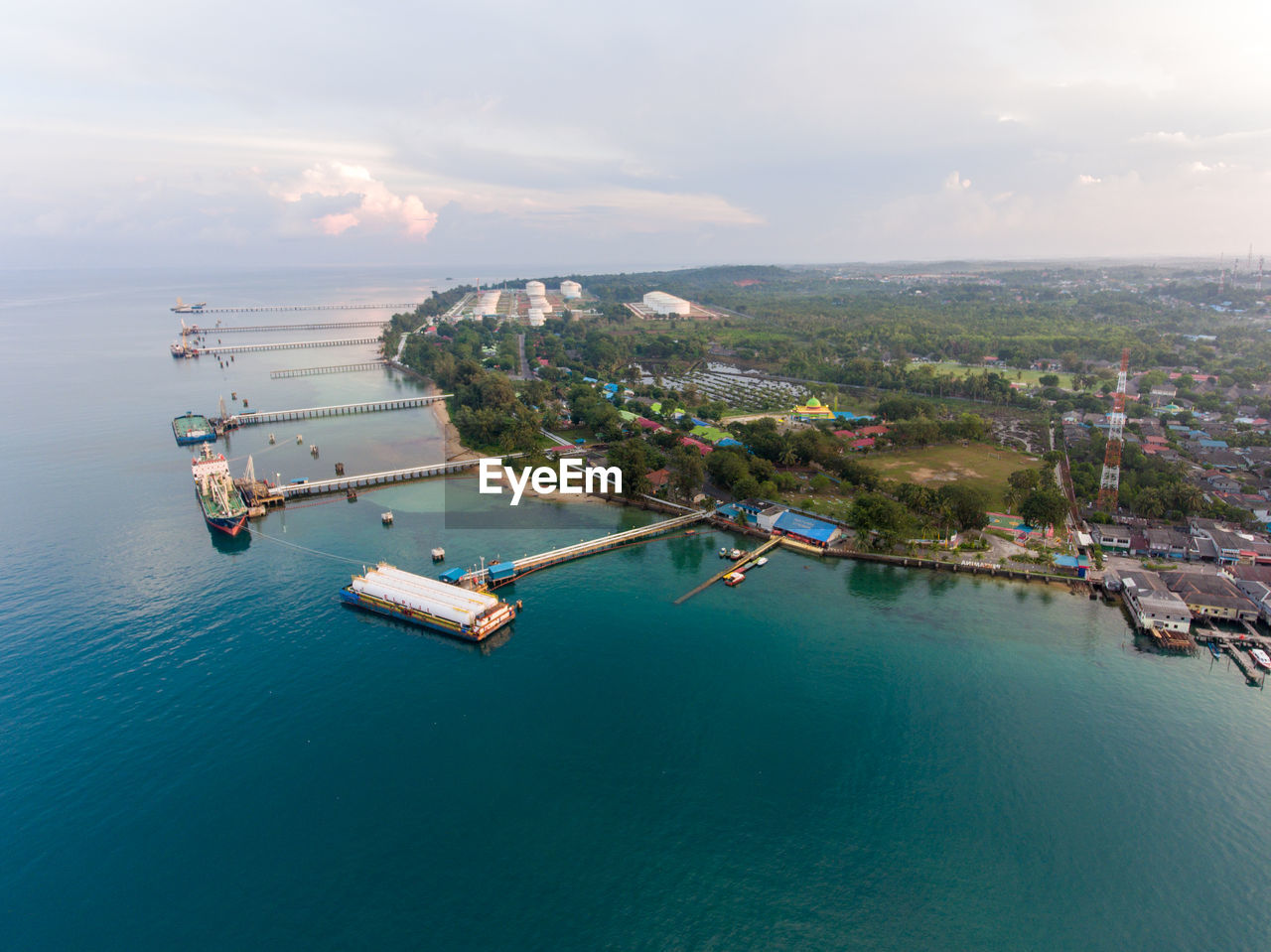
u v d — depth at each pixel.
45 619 182.50
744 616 186.75
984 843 115.12
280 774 128.75
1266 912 103.69
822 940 98.94
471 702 150.12
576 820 119.06
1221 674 159.38
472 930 99.88
